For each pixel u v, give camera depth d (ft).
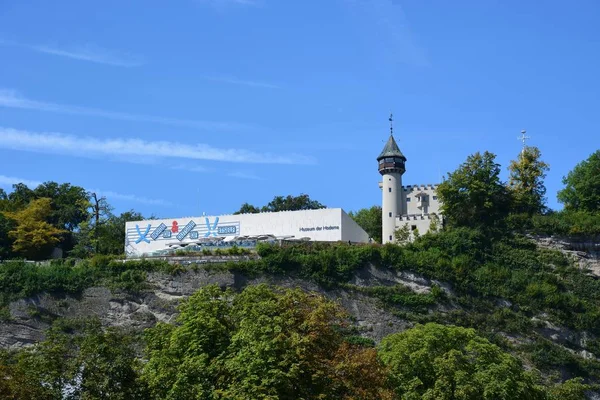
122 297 325.62
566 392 244.42
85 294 328.08
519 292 326.85
